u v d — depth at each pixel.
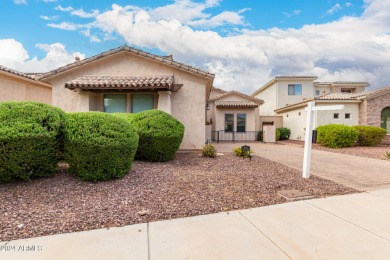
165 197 4.88
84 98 11.16
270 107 30.77
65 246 3.06
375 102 19.42
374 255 2.85
